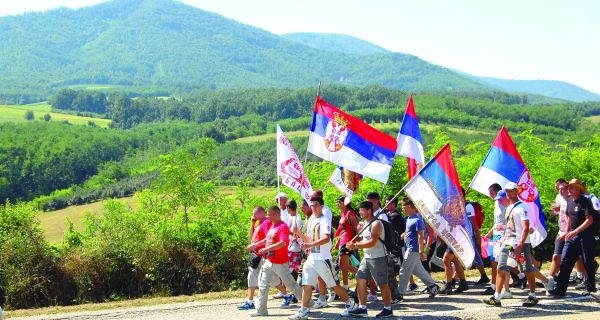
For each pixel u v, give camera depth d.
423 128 88.12
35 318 12.16
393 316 10.50
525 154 20.52
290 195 22.12
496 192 12.64
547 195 19.59
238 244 17.23
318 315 11.12
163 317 11.72
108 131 144.50
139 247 16.45
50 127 140.75
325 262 10.73
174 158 20.27
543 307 10.92
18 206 17.33
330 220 10.93
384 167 12.59
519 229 10.84
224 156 88.38
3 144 108.62
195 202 19.78
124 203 21.52
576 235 11.68
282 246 11.15
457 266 12.93
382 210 10.73
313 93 160.88
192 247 17.09
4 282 15.27
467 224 10.71
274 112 162.88
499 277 11.06
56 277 15.69
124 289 16.23
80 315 12.25
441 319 10.17
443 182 10.80
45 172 108.44
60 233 19.64
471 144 21.62
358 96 154.00
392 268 10.68
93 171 117.81
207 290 16.55
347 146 12.80
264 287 11.32
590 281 11.70
